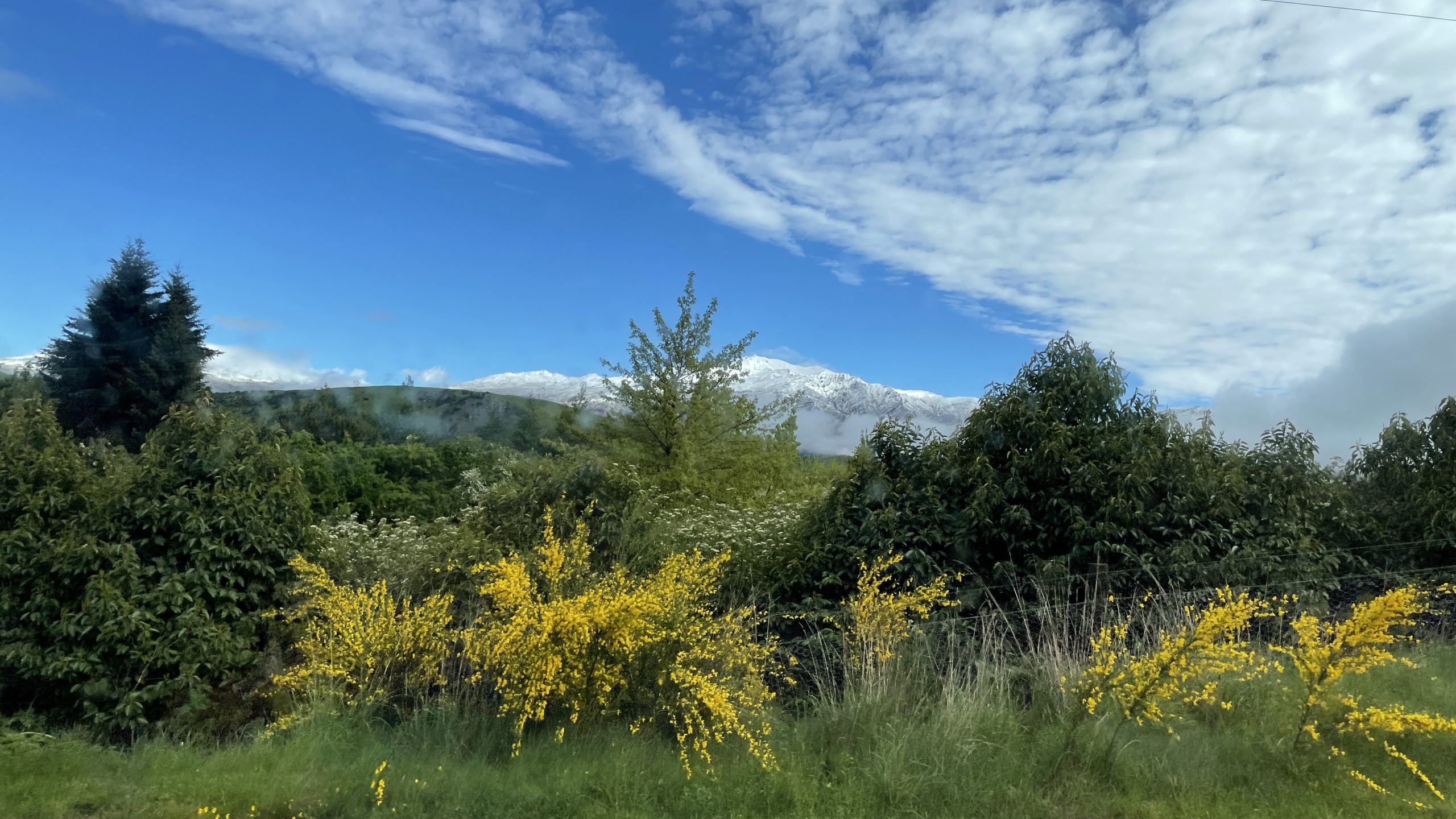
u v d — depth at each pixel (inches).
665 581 264.7
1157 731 238.7
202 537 273.7
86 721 252.7
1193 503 326.6
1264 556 315.3
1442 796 207.6
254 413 1189.7
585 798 205.5
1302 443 364.5
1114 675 233.9
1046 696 262.1
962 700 248.7
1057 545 330.3
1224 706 244.2
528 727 246.1
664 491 637.3
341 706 256.8
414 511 721.0
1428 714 243.8
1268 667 257.1
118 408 1069.8
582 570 288.8
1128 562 315.0
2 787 202.2
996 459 347.9
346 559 328.8
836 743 236.2
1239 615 223.8
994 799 206.4
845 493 351.3
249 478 291.6
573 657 240.2
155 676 261.6
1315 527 343.3
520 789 206.5
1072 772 216.8
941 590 299.6
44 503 267.7
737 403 746.8
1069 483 329.1
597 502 337.1
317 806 197.3
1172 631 280.2
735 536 363.9
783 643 310.5
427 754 231.1
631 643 239.3
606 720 248.1
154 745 237.8
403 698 270.4
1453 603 338.0
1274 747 228.5
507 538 334.0
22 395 911.0
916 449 356.2
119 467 291.1
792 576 337.4
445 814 196.7
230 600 277.3
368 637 265.9
